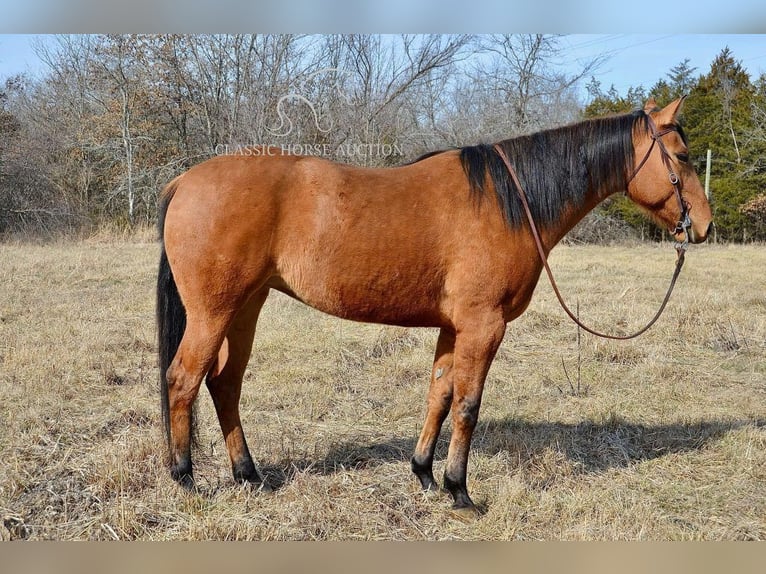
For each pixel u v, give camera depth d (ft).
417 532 10.04
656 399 16.74
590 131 11.18
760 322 23.77
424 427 11.52
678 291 31.04
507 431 14.10
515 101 73.10
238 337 11.25
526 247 10.33
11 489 10.57
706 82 87.51
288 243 10.07
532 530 10.23
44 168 65.26
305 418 14.99
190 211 9.94
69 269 35.83
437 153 11.15
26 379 16.38
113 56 64.13
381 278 10.03
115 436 13.29
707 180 70.38
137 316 24.68
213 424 14.37
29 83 79.92
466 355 10.23
